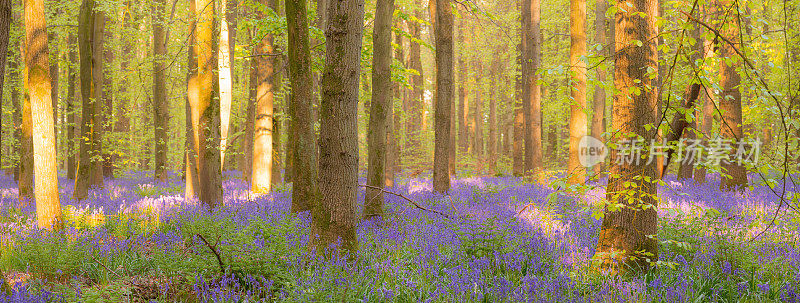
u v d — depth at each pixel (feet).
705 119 52.37
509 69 100.01
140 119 108.17
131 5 55.01
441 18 46.57
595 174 15.20
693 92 18.03
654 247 19.39
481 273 18.78
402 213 33.86
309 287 16.03
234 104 79.71
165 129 76.64
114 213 34.60
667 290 16.12
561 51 90.43
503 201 41.04
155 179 76.54
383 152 32.07
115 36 73.00
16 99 75.15
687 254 21.90
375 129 32.09
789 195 13.51
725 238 22.72
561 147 112.47
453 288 16.70
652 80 18.48
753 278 18.19
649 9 18.63
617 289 16.55
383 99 31.96
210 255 19.74
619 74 19.11
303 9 32.71
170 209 34.96
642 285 16.69
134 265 20.70
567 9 89.04
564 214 32.24
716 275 18.90
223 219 29.66
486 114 171.63
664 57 15.34
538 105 67.46
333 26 20.85
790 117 13.16
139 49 85.15
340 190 20.99
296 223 27.20
